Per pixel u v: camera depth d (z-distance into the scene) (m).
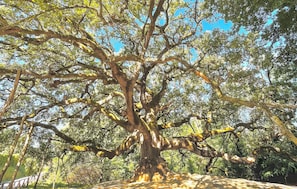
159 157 13.94
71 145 13.93
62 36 8.36
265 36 10.53
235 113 17.31
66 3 8.45
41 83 12.80
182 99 16.20
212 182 12.49
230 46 12.09
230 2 9.70
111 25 10.45
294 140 6.64
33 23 8.83
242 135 19.55
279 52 11.09
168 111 17.89
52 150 15.21
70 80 12.62
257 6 8.68
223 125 18.03
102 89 16.38
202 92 15.66
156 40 14.90
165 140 13.99
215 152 14.55
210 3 10.22
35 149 14.48
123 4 10.38
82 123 16.19
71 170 24.55
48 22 8.46
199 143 16.52
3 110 5.66
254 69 12.95
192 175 13.98
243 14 9.49
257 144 18.53
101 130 17.80
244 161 14.27
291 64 11.40
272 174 21.14
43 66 12.26
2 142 13.87
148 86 17.36
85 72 14.13
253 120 16.38
